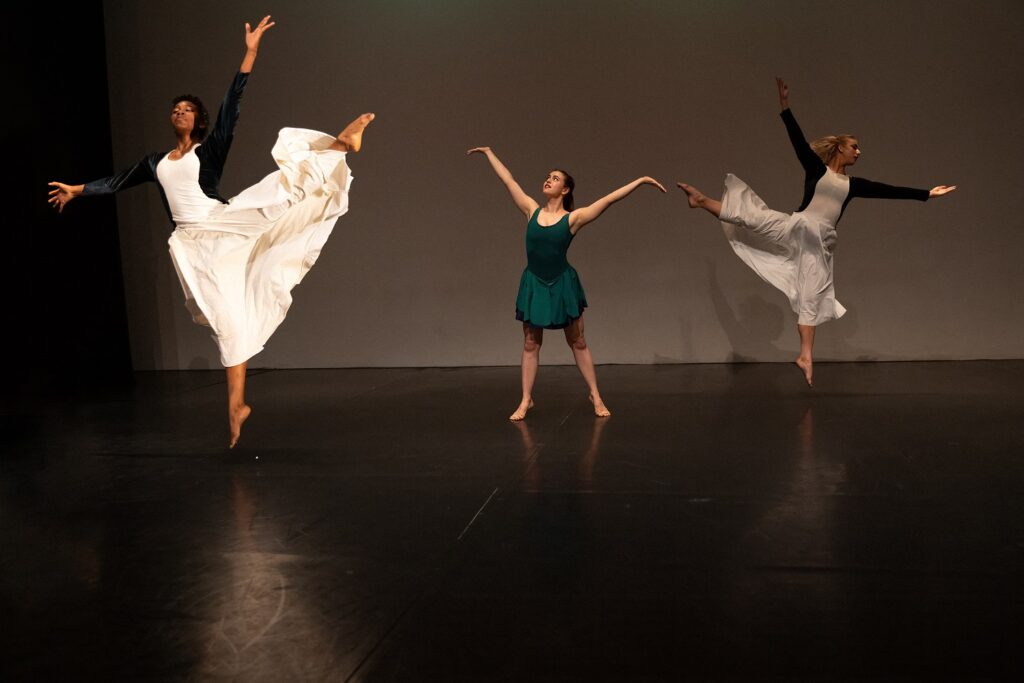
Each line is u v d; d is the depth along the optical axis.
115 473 3.92
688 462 3.84
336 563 2.72
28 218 6.37
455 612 2.33
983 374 6.08
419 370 7.02
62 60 6.70
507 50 6.86
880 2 6.53
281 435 4.63
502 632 2.20
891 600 2.34
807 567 2.59
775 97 6.66
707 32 6.68
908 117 6.59
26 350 6.33
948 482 3.45
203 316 3.99
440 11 6.89
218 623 2.30
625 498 3.33
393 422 4.92
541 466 3.84
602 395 5.65
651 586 2.47
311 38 7.02
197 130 4.12
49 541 3.00
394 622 2.27
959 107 6.55
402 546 2.86
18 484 3.76
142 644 2.19
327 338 7.29
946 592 2.38
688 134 6.76
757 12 6.62
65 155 6.72
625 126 6.81
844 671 1.97
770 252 5.34
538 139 6.90
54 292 6.60
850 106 6.62
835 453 3.94
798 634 2.16
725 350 6.92
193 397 5.95
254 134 7.14
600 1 6.74
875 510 3.12
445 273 7.11
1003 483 3.42
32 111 6.41
